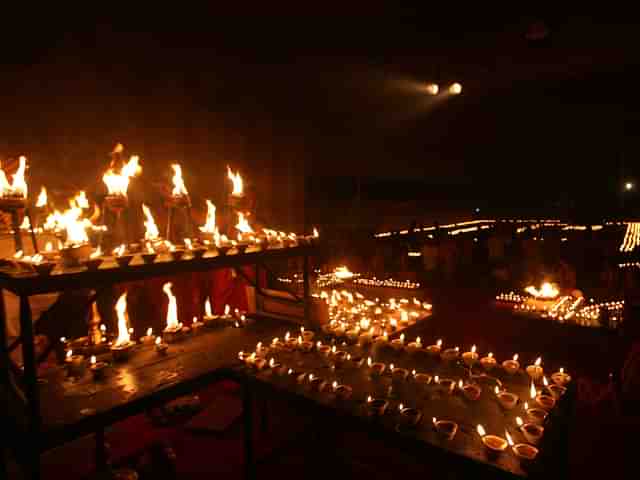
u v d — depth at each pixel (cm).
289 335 418
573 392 296
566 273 789
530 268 951
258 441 396
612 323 525
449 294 809
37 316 432
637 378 372
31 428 250
